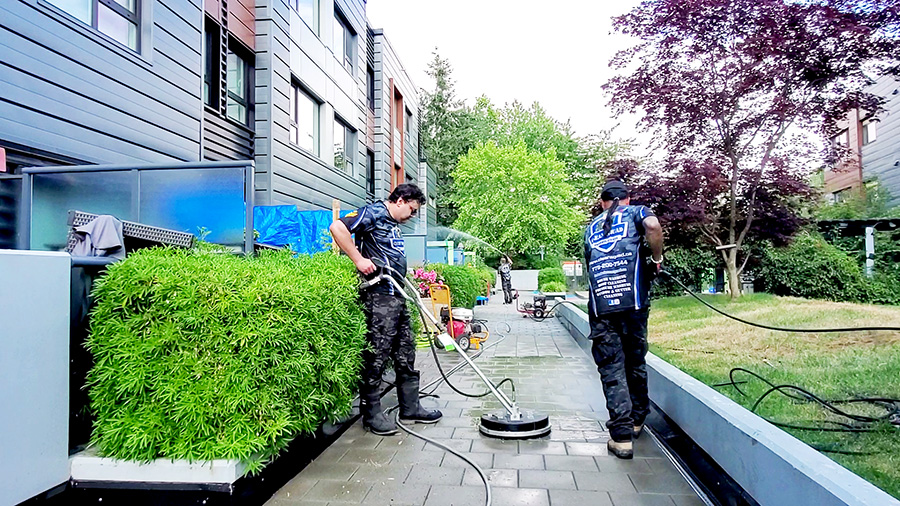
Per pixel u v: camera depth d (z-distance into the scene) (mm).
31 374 1948
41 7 4508
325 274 3008
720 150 7988
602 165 9227
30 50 4414
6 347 1837
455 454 2957
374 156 14664
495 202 25688
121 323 2211
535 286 27031
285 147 8898
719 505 2285
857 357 3988
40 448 1998
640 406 3057
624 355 3035
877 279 8570
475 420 3676
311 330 2533
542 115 35344
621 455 2879
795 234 8359
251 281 2369
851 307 6703
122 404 2244
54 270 2059
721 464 2457
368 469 2768
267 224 6859
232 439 2221
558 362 6008
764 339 5016
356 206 12578
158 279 2205
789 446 1954
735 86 7367
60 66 4703
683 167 7945
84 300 2250
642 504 2307
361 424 3631
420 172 21484
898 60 6164
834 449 2430
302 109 9922
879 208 9922
